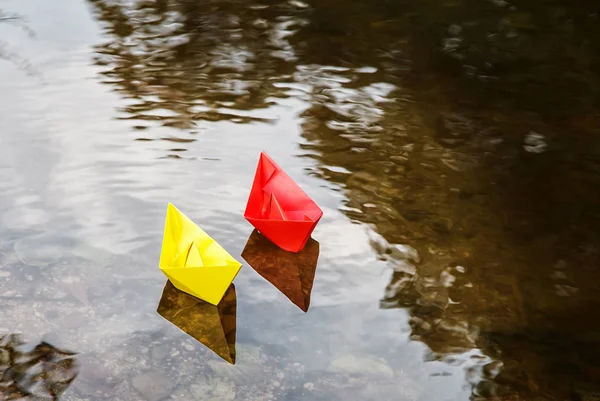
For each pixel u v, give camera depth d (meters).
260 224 2.31
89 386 2.01
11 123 2.68
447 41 3.34
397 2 3.70
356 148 2.69
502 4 3.72
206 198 2.45
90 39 3.19
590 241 2.43
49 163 2.54
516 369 2.10
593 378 2.09
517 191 2.58
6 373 2.02
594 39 3.39
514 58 3.24
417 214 2.46
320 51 3.21
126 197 2.44
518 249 2.39
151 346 2.09
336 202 2.47
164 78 2.96
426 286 2.26
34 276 2.21
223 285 2.17
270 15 3.47
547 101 3.00
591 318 2.22
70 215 2.38
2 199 2.41
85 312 2.15
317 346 2.12
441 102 2.96
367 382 2.05
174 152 2.61
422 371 2.08
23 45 3.12
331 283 2.26
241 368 2.06
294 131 2.74
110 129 2.68
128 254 2.29
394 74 3.09
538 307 2.23
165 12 3.45
